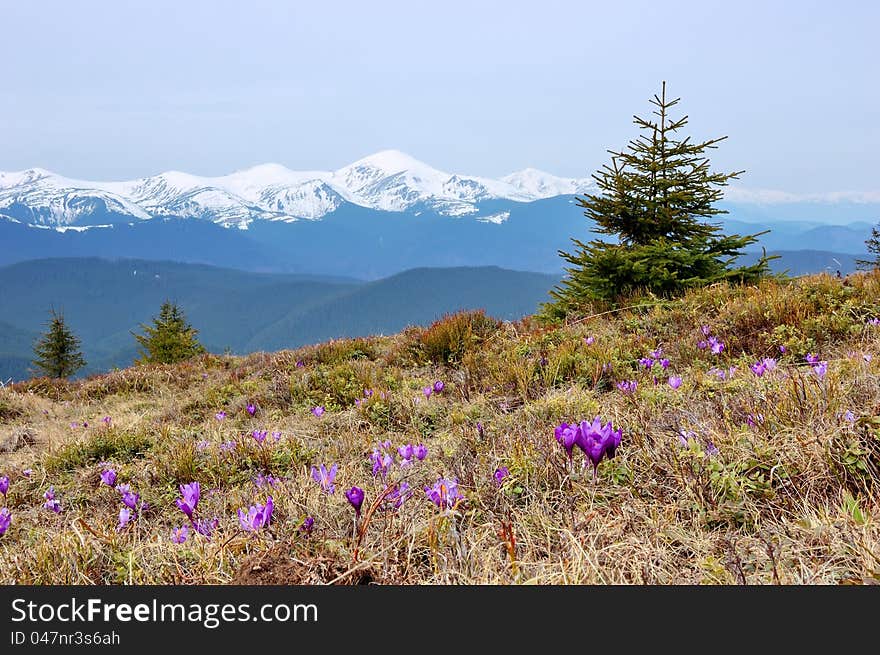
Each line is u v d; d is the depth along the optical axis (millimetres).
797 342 5828
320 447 5250
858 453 2596
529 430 4223
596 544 2434
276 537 2598
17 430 9305
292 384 8648
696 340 6797
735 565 2113
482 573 2264
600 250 10289
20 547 3449
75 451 6645
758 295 7996
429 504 2943
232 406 8484
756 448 2924
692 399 4254
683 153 10562
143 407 10742
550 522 2674
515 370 6578
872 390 3287
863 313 6578
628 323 8273
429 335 9617
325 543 2518
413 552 2527
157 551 2910
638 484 2959
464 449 4117
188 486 2924
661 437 3402
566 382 6242
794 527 2289
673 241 10617
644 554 2297
